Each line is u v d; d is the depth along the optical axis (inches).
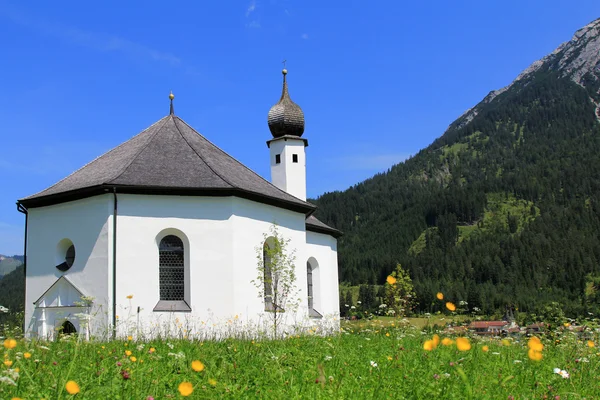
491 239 7288.4
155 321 886.4
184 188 922.7
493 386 291.6
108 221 892.6
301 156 1444.4
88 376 305.4
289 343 521.3
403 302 553.9
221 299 917.2
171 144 1058.7
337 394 271.3
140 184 910.4
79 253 916.6
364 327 592.1
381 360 374.0
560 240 6747.1
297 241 1103.0
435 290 4864.7
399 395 276.5
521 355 412.5
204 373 321.1
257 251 984.3
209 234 932.0
